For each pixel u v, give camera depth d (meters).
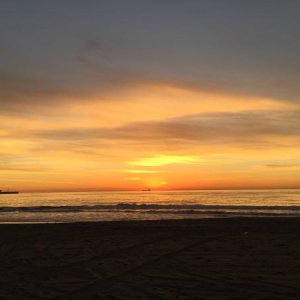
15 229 16.34
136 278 7.18
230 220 18.92
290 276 7.18
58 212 36.16
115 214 32.34
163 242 11.79
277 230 14.52
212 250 10.22
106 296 5.97
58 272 7.85
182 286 6.55
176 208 40.69
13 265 8.67
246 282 6.78
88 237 13.30
